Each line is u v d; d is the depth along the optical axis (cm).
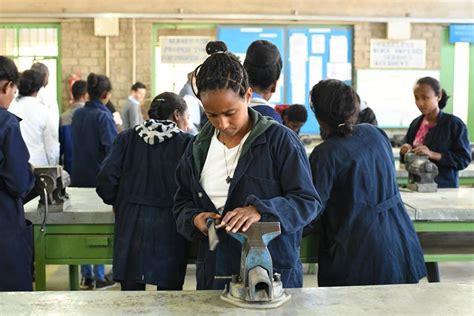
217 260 187
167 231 251
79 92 545
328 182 226
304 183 182
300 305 157
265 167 185
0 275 250
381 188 231
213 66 171
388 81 855
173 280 253
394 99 857
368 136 235
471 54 870
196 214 188
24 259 257
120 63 823
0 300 162
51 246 271
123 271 252
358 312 152
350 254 227
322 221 239
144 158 254
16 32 815
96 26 813
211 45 210
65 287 420
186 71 833
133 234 253
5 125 248
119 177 256
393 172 238
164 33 829
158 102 279
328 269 235
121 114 682
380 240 227
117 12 813
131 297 164
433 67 862
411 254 232
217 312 153
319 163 226
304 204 178
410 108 859
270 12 825
